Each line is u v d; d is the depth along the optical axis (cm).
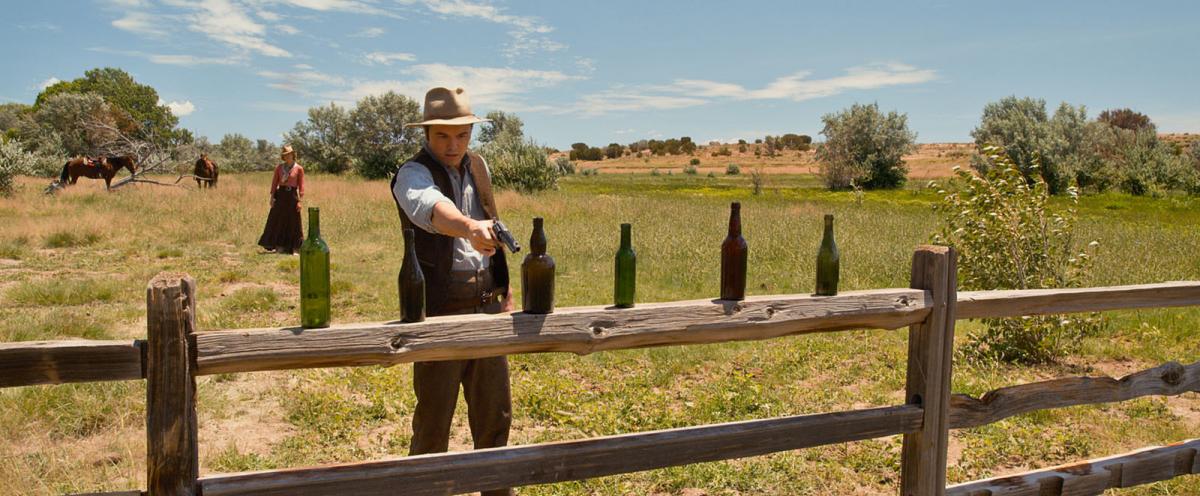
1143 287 312
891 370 582
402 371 555
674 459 234
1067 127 3878
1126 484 312
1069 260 657
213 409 464
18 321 635
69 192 1916
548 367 577
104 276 908
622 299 232
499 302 299
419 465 206
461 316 214
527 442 425
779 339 673
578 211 1892
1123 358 641
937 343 269
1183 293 319
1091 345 670
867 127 4306
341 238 1316
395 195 273
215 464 380
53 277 900
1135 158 3788
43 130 4384
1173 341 686
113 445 395
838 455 420
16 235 1180
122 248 1148
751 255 1165
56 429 414
